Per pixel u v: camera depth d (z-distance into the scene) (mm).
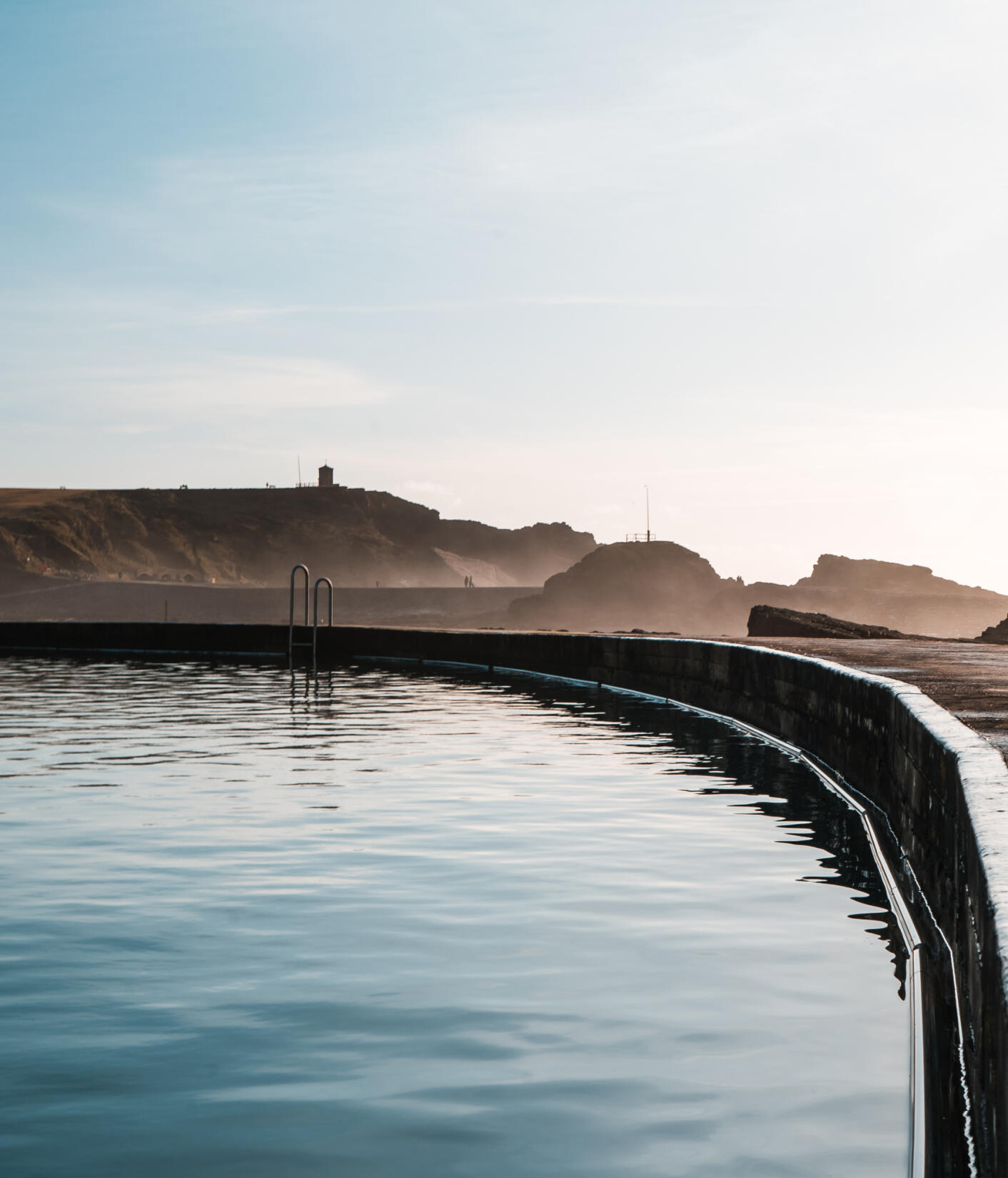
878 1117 5031
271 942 7375
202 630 40125
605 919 7941
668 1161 4645
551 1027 6012
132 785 13180
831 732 14547
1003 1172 4289
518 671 32562
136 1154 4672
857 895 8711
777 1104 5156
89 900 8352
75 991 6492
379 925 7754
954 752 7711
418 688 27281
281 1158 4648
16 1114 5008
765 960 7117
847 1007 6324
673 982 6688
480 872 9180
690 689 23281
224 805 11953
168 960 7023
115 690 25969
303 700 23797
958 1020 6336
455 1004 6316
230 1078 5375
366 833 10602
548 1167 4590
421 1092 5238
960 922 6836
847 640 29984
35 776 13773
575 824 11109
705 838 10570
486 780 13648
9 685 27469
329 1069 5480
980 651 23359
